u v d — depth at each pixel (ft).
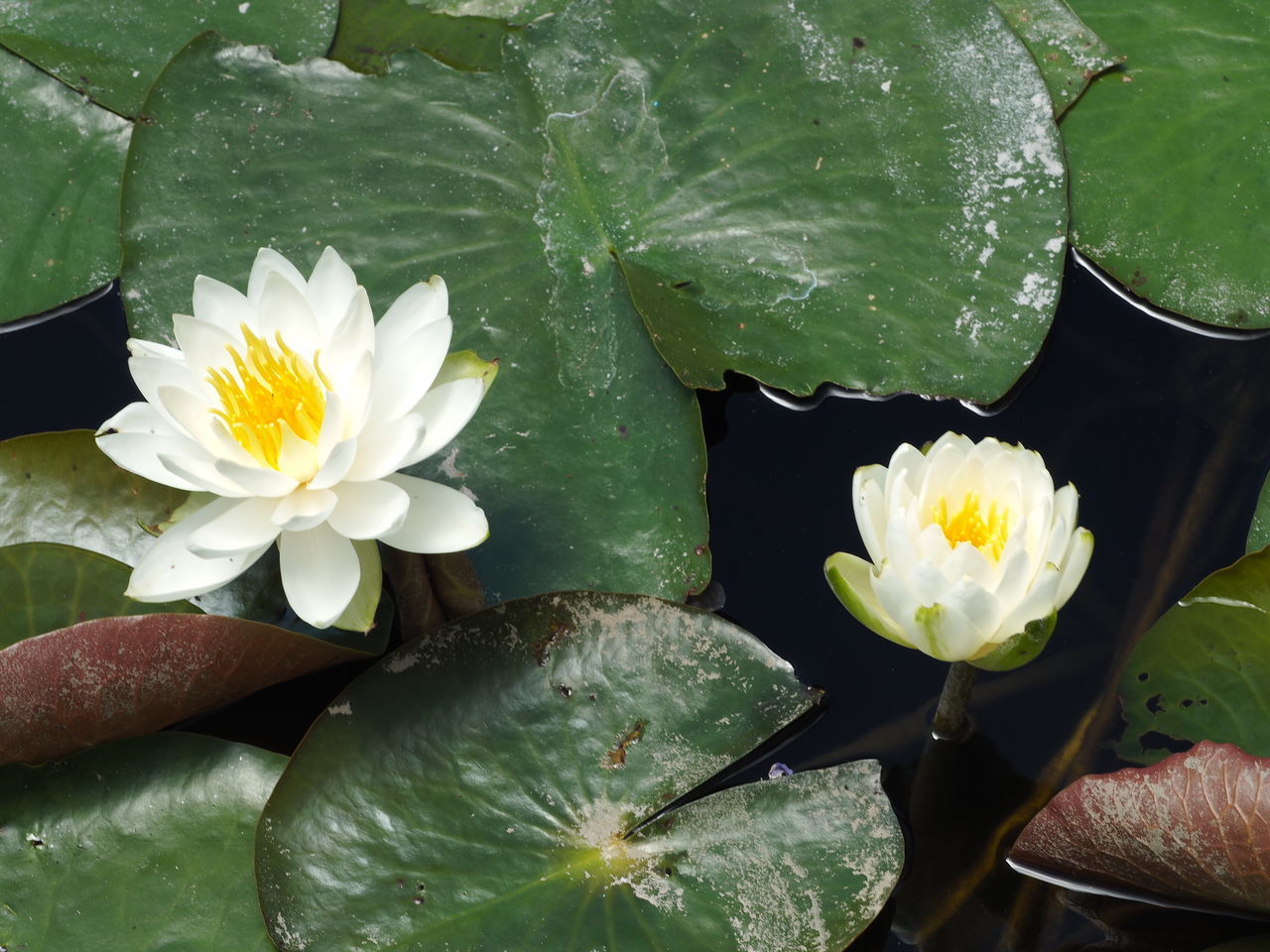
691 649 5.69
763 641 5.81
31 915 5.58
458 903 5.57
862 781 5.62
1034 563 5.56
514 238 5.95
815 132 6.00
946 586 5.52
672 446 5.83
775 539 5.88
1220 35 6.07
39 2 6.16
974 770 5.72
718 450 5.95
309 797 5.61
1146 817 5.52
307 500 5.59
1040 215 5.96
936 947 5.62
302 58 6.16
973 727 5.75
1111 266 5.99
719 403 5.99
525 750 5.65
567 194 5.98
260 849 5.58
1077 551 5.54
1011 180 5.97
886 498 5.61
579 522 5.80
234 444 5.58
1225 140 6.01
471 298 5.91
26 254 6.04
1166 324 6.01
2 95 6.11
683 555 5.78
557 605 5.70
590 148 6.01
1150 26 6.10
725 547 5.88
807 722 5.76
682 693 5.68
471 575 5.75
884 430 5.96
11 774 5.65
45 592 5.69
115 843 5.62
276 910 5.56
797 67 6.04
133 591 5.58
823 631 5.82
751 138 6.00
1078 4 6.15
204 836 5.62
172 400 5.58
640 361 5.88
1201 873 5.52
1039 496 5.56
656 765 5.65
